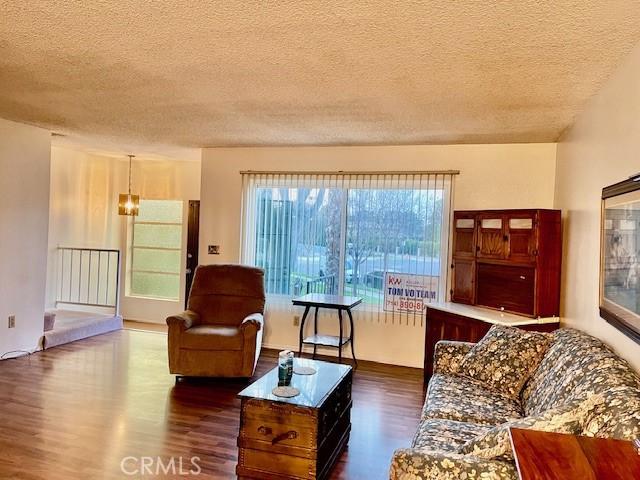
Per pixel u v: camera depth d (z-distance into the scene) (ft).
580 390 6.59
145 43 8.18
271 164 18.58
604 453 4.59
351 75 9.52
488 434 5.87
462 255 15.34
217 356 13.92
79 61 9.23
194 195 23.45
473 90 10.25
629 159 7.66
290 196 18.35
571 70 8.76
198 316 15.43
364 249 17.43
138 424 10.81
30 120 14.99
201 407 12.01
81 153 22.04
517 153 15.76
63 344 17.78
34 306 16.48
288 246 18.35
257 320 14.44
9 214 15.35
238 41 7.95
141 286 24.35
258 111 12.76
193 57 8.78
